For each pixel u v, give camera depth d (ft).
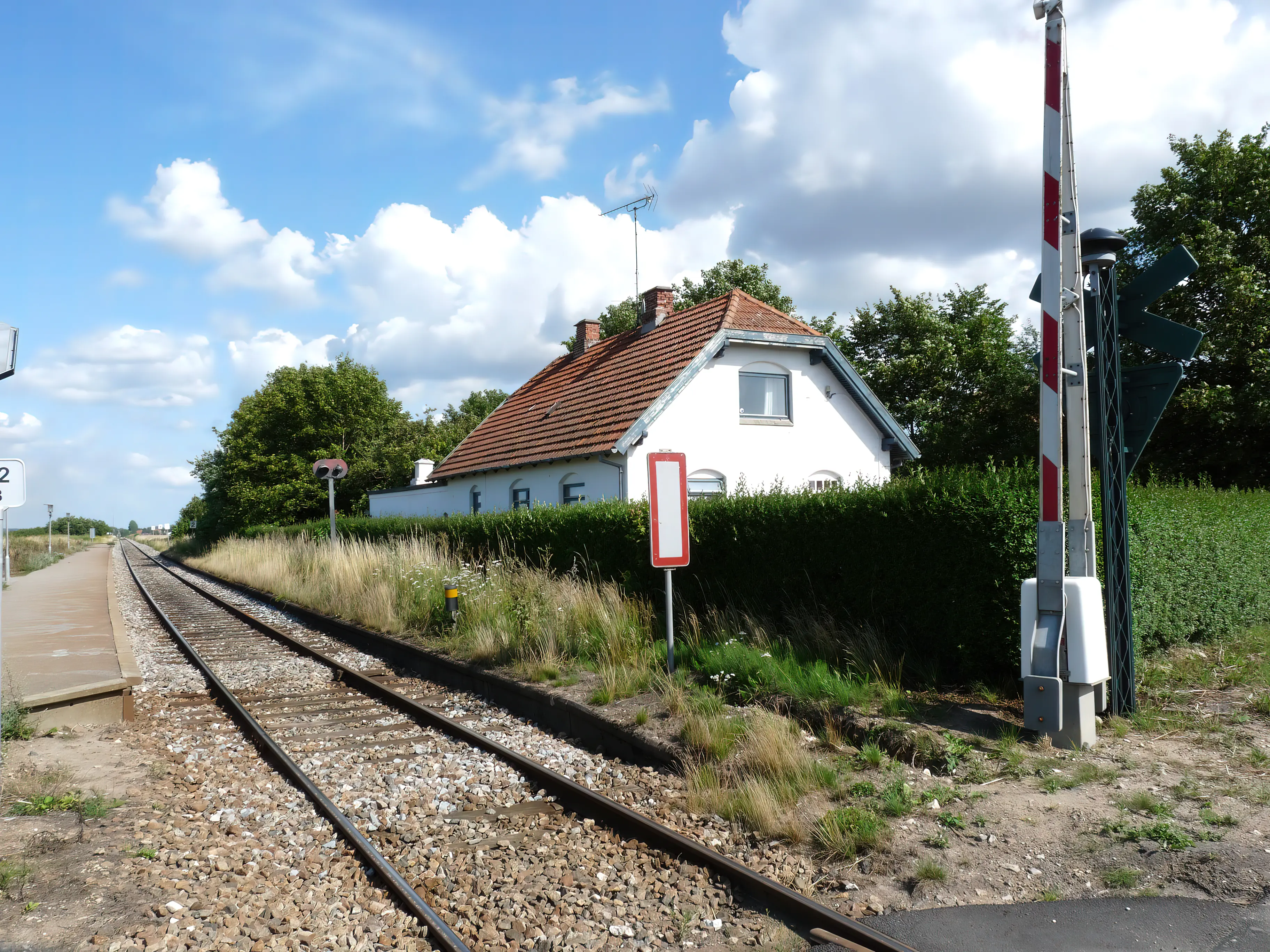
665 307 73.00
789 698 24.16
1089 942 12.15
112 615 54.54
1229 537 30.22
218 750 25.64
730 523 33.68
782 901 14.15
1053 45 20.53
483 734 26.55
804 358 62.59
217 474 153.07
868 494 27.73
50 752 24.17
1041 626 20.08
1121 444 22.13
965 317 101.19
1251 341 65.16
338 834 18.24
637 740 23.35
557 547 45.03
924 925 12.99
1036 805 16.65
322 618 53.31
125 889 14.96
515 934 13.66
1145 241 74.54
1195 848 14.43
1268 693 22.99
